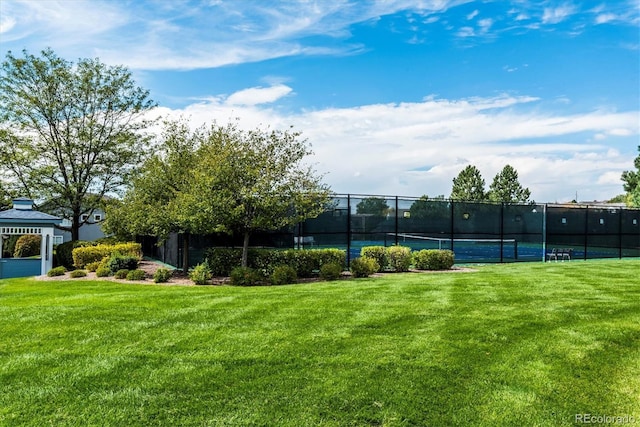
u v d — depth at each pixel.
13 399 4.45
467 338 6.36
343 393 4.60
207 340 6.22
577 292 9.97
